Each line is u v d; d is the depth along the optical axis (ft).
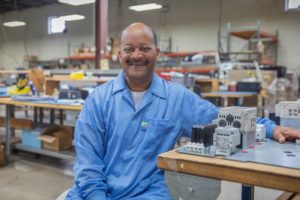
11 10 38.40
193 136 3.42
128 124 4.39
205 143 3.37
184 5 30.19
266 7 26.20
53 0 31.27
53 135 11.48
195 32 29.84
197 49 29.78
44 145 11.56
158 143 4.38
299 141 3.86
